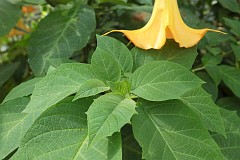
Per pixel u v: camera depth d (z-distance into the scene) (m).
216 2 1.21
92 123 0.49
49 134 0.56
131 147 0.66
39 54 0.90
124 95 0.58
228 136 0.66
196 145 0.55
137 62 0.72
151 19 0.75
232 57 1.06
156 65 0.59
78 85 0.60
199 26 0.98
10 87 1.11
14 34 1.33
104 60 0.62
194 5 1.30
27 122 0.66
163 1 0.75
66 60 0.85
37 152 0.55
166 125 0.57
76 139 0.57
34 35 0.92
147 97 0.57
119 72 0.62
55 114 0.57
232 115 0.69
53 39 0.91
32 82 0.73
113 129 0.49
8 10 0.92
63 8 0.96
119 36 1.00
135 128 0.55
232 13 1.19
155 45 0.72
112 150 0.53
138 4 1.06
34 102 0.58
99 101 0.53
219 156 0.55
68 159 0.55
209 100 0.62
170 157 0.54
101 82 0.59
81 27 0.92
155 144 0.55
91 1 1.02
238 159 0.64
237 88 0.86
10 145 0.64
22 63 1.16
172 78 0.57
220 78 0.87
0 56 1.39
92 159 0.54
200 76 0.89
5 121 0.68
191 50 0.73
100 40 0.68
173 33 0.72
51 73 0.60
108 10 1.01
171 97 0.55
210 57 0.91
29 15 1.41
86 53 1.04
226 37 0.95
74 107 0.59
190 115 0.57
